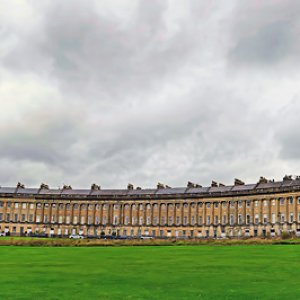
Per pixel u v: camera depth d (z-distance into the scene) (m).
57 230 150.25
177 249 57.94
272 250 54.75
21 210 152.50
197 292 24.12
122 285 26.27
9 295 23.02
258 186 130.00
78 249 59.00
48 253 51.66
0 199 152.50
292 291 24.47
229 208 132.50
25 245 67.56
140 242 70.00
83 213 150.50
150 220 143.88
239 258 44.00
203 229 135.75
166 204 142.62
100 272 32.31
